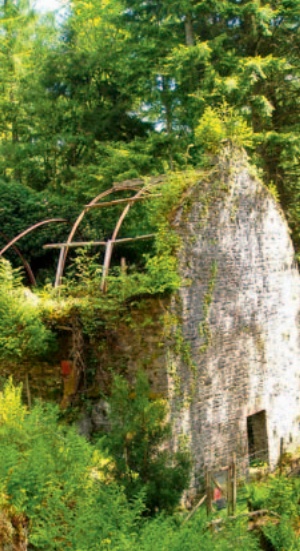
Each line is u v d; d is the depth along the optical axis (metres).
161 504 8.82
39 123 26.97
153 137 21.50
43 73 26.00
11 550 6.06
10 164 26.77
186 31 22.31
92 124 24.03
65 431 8.15
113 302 11.73
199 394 12.62
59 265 14.10
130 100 24.38
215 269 13.26
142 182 15.60
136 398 9.34
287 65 20.47
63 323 11.71
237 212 14.09
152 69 22.03
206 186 13.20
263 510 10.02
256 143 20.61
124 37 27.23
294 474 13.59
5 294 11.45
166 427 9.34
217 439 13.03
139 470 8.91
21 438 6.73
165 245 12.25
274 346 15.09
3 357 11.55
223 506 12.12
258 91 22.00
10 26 29.14
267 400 14.73
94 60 24.39
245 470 13.66
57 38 30.50
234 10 20.52
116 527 6.41
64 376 11.96
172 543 6.39
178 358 12.12
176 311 12.09
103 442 8.93
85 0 30.03
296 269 16.08
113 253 20.72
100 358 11.99
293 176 22.72
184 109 22.61
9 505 6.28
